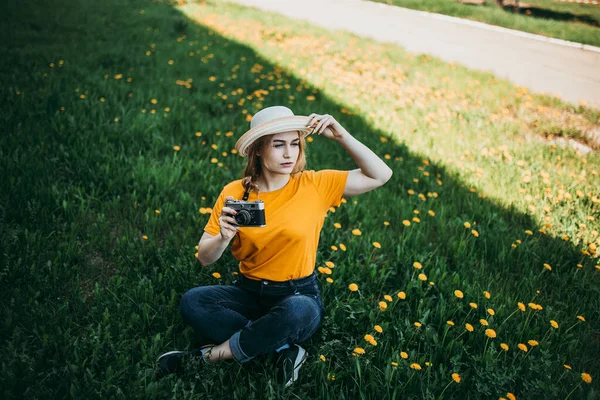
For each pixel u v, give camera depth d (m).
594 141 5.42
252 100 5.73
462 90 7.01
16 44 6.94
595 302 2.65
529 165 4.53
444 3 16.20
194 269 2.61
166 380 1.89
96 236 2.85
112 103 4.88
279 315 1.89
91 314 2.24
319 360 2.01
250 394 1.86
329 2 16.33
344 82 6.84
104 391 1.81
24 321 2.12
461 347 2.20
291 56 8.22
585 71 9.15
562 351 2.30
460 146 4.91
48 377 1.85
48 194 3.08
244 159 4.05
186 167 3.79
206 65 6.99
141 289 2.41
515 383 2.05
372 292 2.66
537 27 13.08
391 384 1.98
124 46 7.63
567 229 3.38
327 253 2.92
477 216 3.58
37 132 3.93
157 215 3.14
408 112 5.88
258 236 1.94
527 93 7.13
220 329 2.01
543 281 2.85
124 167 3.60
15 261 2.47
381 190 3.81
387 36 11.47
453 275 2.72
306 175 2.09
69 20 9.09
